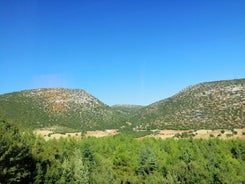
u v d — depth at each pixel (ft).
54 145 184.75
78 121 590.14
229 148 264.93
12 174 102.78
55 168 131.75
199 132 428.56
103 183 177.99
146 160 223.30
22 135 124.77
